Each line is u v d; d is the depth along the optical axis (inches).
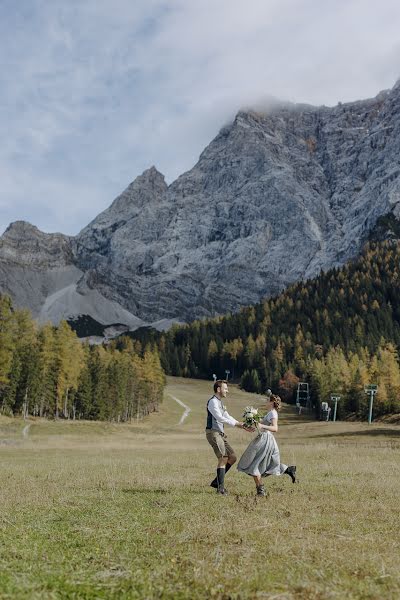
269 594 190.2
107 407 3954.2
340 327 7475.4
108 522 321.1
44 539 274.5
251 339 7514.8
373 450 1167.0
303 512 359.3
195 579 205.3
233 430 2844.5
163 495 437.4
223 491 452.1
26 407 3132.4
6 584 189.3
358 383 3986.2
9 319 2797.7
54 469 755.4
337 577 212.5
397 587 203.9
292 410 5413.4
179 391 6643.7
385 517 346.6
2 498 438.9
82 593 188.9
